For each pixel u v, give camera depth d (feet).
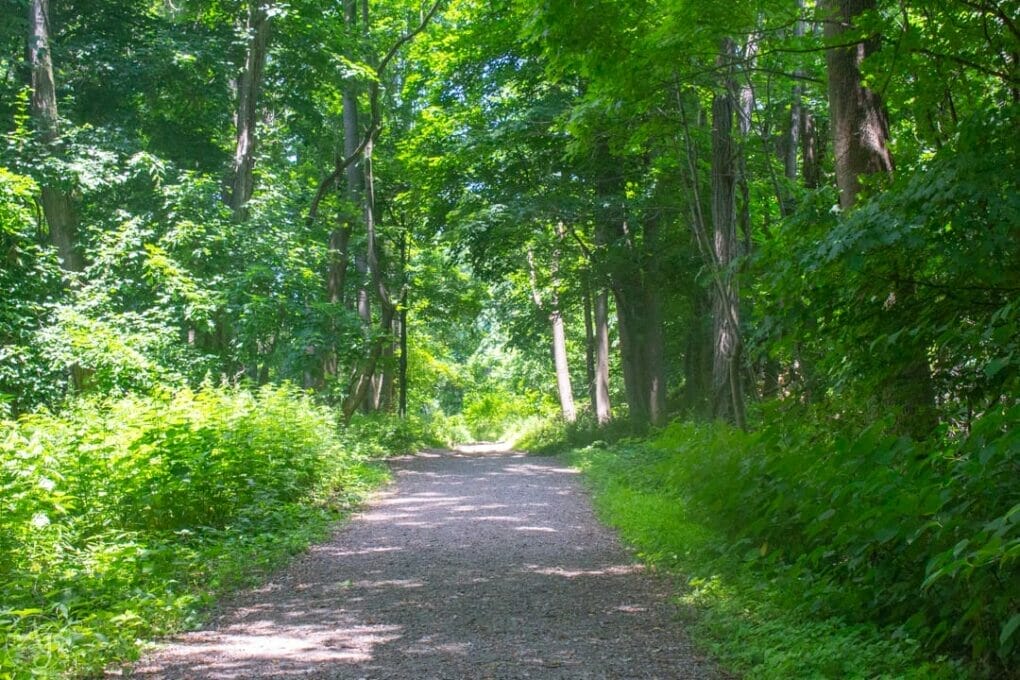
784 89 52.37
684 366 89.56
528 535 35.50
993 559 12.26
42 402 53.93
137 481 31.65
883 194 18.92
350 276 102.37
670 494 39.06
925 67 24.63
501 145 73.67
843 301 20.44
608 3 27.73
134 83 72.23
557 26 28.48
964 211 17.19
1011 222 16.67
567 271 86.99
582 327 144.05
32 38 61.77
